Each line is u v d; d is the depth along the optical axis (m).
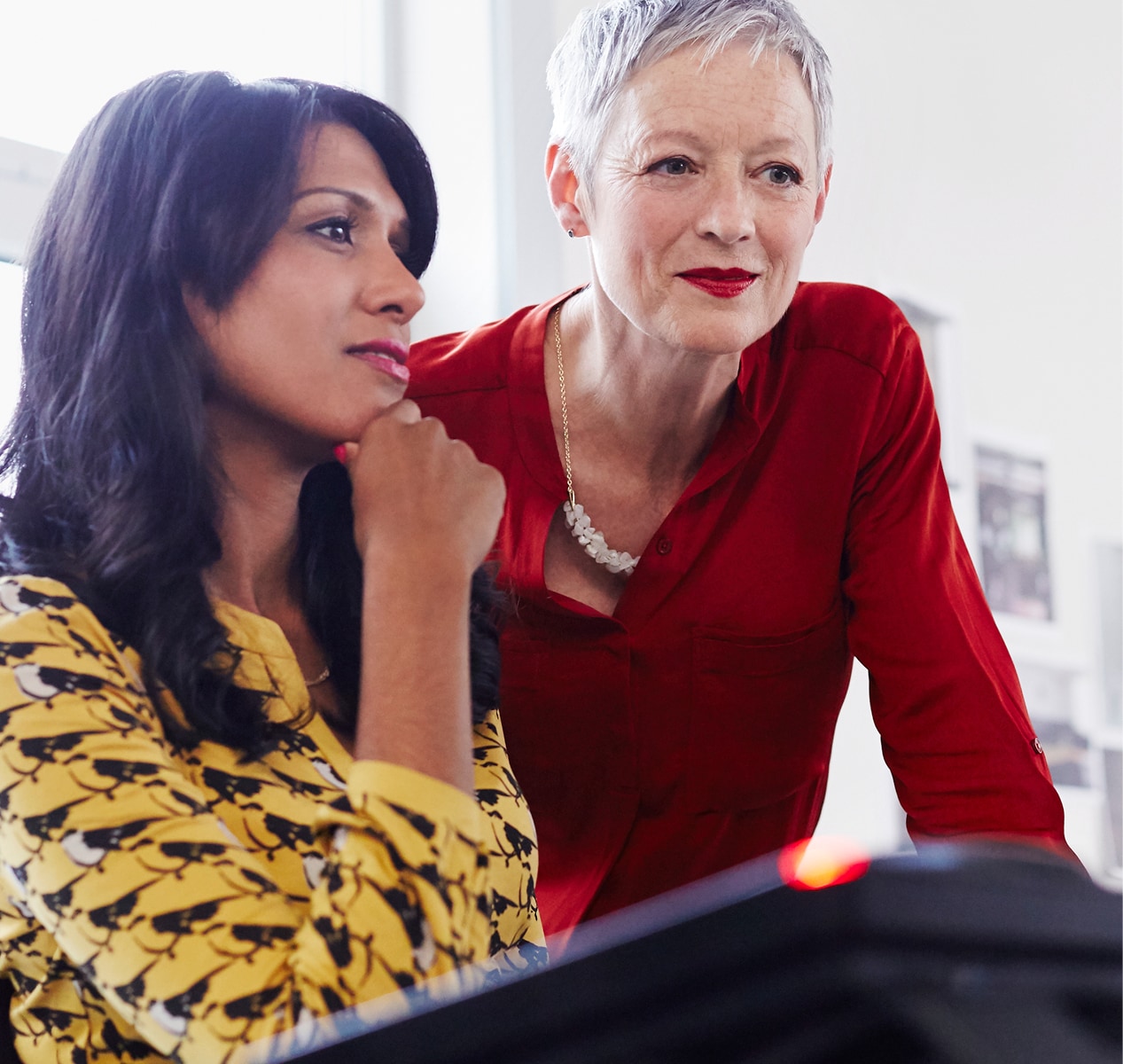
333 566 1.05
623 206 1.41
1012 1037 0.30
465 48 2.44
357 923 0.77
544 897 1.64
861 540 1.59
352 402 0.97
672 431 1.53
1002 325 3.23
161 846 0.76
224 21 2.32
